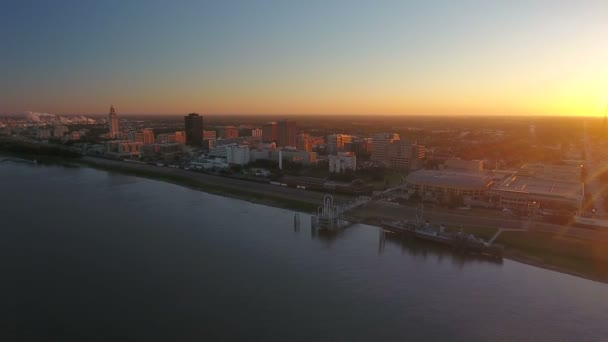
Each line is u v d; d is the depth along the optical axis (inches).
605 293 6766.7
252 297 6486.2
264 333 5526.6
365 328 5693.9
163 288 6727.4
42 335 5423.2
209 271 7411.4
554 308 6279.5
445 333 5605.3
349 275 7396.7
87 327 5620.1
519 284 7091.5
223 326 5669.3
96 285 6806.1
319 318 5920.3
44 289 6653.5
